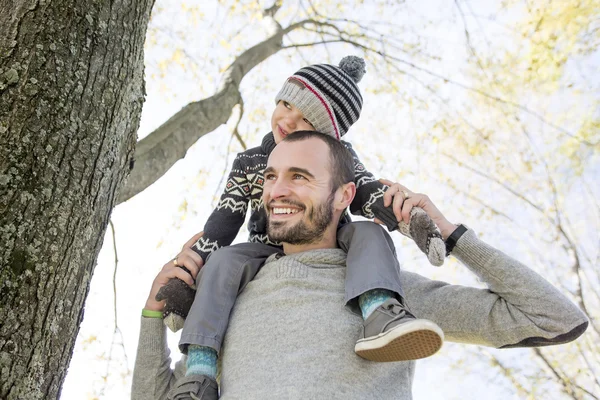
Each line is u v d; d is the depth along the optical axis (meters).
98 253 1.92
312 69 2.69
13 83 1.80
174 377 2.33
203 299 2.09
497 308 2.24
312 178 2.12
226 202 2.55
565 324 2.15
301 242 2.13
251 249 2.29
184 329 2.05
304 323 1.91
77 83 1.88
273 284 2.05
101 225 1.92
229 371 1.93
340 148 2.24
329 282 2.03
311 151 2.16
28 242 1.67
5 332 1.60
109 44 2.01
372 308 1.91
